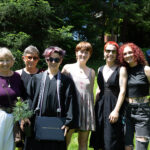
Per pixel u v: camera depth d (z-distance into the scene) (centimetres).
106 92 326
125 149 319
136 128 310
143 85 308
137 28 1969
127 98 320
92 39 1195
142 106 306
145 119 304
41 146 283
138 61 315
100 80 336
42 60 908
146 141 304
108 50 328
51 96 287
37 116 284
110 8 1360
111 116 314
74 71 330
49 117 282
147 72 307
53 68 295
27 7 884
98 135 327
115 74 322
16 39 871
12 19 966
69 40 1010
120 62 324
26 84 328
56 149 282
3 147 288
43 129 278
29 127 286
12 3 878
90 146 337
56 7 1097
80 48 330
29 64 342
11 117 292
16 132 301
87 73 335
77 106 315
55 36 948
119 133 318
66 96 288
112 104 321
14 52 844
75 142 420
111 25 1434
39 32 988
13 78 310
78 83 323
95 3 1332
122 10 1420
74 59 1084
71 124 280
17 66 852
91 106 324
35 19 957
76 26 1176
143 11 1691
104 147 320
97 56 1204
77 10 1191
